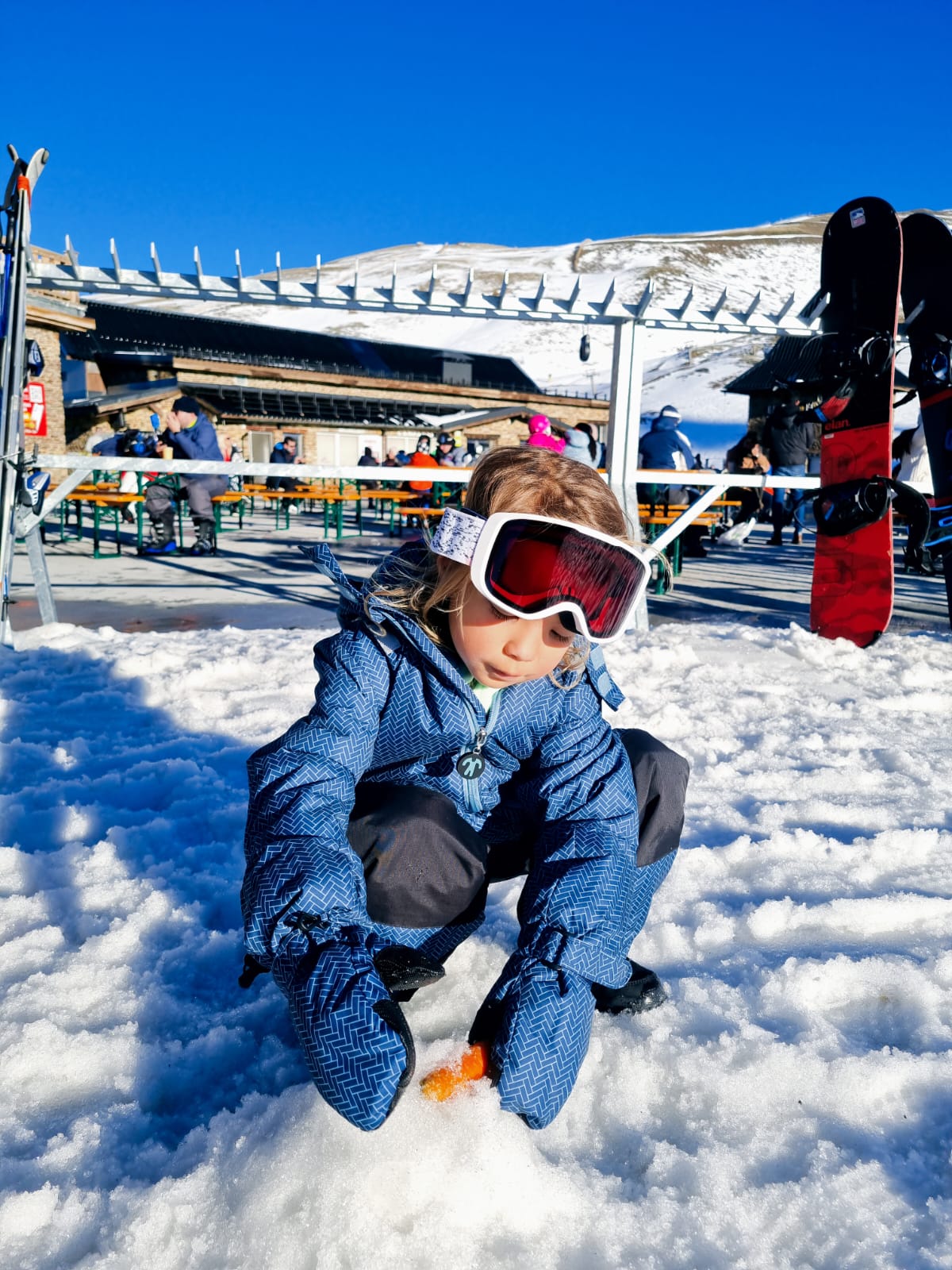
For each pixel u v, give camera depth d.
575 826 1.45
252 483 18.14
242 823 2.46
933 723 3.62
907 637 5.25
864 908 2.02
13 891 2.07
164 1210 1.17
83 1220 1.17
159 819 2.44
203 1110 1.39
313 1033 1.16
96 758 3.00
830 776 2.91
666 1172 1.27
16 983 1.70
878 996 1.73
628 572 1.28
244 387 32.47
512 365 42.53
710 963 1.84
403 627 1.37
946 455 4.95
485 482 1.31
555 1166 1.26
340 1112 1.14
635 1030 1.58
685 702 3.79
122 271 4.68
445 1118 1.28
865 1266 1.12
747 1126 1.37
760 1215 1.20
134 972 1.74
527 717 1.46
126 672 4.14
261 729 3.32
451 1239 1.13
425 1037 1.54
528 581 1.21
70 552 10.55
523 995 1.29
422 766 1.53
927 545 4.94
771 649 4.96
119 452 10.95
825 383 4.95
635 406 5.26
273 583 7.66
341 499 12.70
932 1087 1.47
